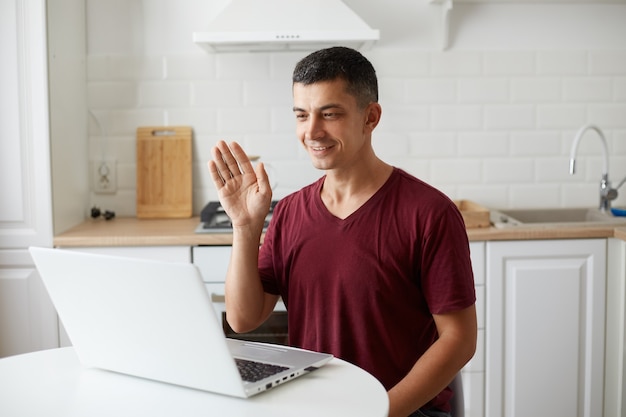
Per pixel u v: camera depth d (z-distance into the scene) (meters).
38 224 2.85
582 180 3.40
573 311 2.82
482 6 3.31
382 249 1.61
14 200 2.84
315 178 3.36
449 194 3.38
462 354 1.54
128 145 3.33
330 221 1.65
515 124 3.36
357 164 1.64
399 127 3.35
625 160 3.40
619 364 2.86
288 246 1.71
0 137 2.84
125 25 3.29
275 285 1.78
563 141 3.38
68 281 1.33
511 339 2.82
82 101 3.24
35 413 1.20
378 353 1.63
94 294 1.31
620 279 2.83
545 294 2.81
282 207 1.77
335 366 1.40
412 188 1.64
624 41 3.36
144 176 3.30
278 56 3.30
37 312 2.88
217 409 1.20
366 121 1.62
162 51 3.30
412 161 3.37
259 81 3.31
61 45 2.99
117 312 1.30
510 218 3.03
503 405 2.85
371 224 1.62
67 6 3.05
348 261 1.62
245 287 1.65
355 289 1.61
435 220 1.58
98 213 3.28
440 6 3.29
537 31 3.33
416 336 1.65
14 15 2.80
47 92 2.83
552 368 2.84
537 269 2.81
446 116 3.35
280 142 3.34
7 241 2.85
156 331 1.27
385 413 1.18
